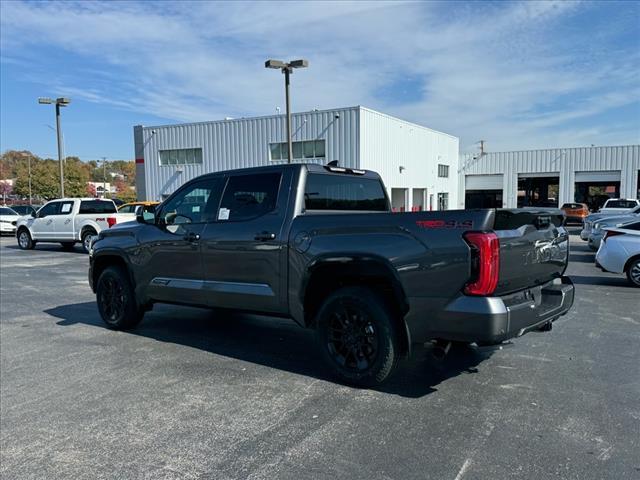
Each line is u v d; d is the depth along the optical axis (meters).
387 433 3.62
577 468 3.10
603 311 7.63
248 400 4.29
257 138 35.81
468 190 49.56
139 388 4.62
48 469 3.24
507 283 4.02
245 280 5.27
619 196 42.03
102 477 3.13
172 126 39.06
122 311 6.68
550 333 6.30
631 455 3.25
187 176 38.78
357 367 4.52
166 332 6.63
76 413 4.10
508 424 3.72
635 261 9.93
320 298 4.95
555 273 4.95
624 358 5.27
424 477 3.04
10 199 94.25
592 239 14.42
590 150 42.94
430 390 4.43
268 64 22.20
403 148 38.19
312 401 4.24
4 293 9.91
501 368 4.98
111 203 19.23
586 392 4.33
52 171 81.69
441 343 4.16
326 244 4.58
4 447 3.55
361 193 6.01
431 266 3.99
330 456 3.31
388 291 4.46
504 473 3.06
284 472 3.13
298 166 5.14
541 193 50.16
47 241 18.92
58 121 28.70
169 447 3.49
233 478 3.08
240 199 5.42
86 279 11.74
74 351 5.85
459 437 3.53
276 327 6.83
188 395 4.43
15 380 4.91
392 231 4.22
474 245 3.81
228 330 6.69
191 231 5.73
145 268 6.31
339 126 32.72
